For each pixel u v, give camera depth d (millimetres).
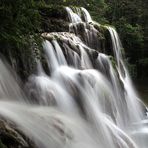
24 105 8734
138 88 21453
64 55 11844
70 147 7328
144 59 24859
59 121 7809
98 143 8711
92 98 10820
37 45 10414
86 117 9977
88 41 14445
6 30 9289
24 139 6418
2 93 8719
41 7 14391
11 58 9594
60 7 15484
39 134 6867
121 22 25422
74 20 16031
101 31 15469
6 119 6816
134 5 27453
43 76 10609
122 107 13070
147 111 15391
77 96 10391
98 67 12758
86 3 23797
